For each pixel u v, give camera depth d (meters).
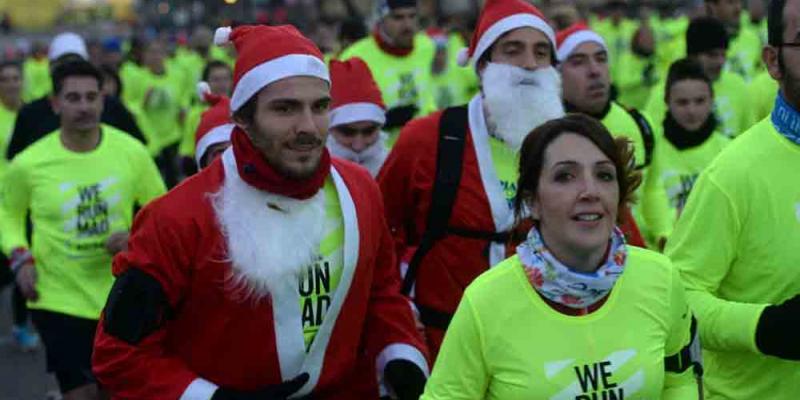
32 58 26.84
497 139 6.47
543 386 4.05
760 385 4.85
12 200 8.22
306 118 4.50
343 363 4.81
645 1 21.84
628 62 18.09
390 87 12.64
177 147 21.00
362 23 15.27
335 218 4.72
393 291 5.05
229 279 4.51
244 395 4.58
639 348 4.12
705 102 8.83
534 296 4.10
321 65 4.57
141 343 4.52
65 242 8.05
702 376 4.62
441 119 6.54
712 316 4.66
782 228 4.67
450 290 6.41
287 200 4.58
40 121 10.32
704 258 4.77
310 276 4.63
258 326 4.57
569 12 13.52
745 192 4.68
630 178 4.23
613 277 4.06
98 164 8.13
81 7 67.56
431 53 12.99
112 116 10.50
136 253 4.52
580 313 4.11
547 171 4.07
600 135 4.10
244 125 4.57
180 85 21.56
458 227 6.39
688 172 8.91
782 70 4.67
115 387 4.59
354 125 7.78
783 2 4.63
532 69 6.62
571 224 4.04
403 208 6.62
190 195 4.56
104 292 8.12
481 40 6.80
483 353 4.11
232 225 4.51
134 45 22.19
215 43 4.80
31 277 8.03
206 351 4.60
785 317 4.47
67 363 7.99
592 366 4.08
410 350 4.96
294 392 4.68
